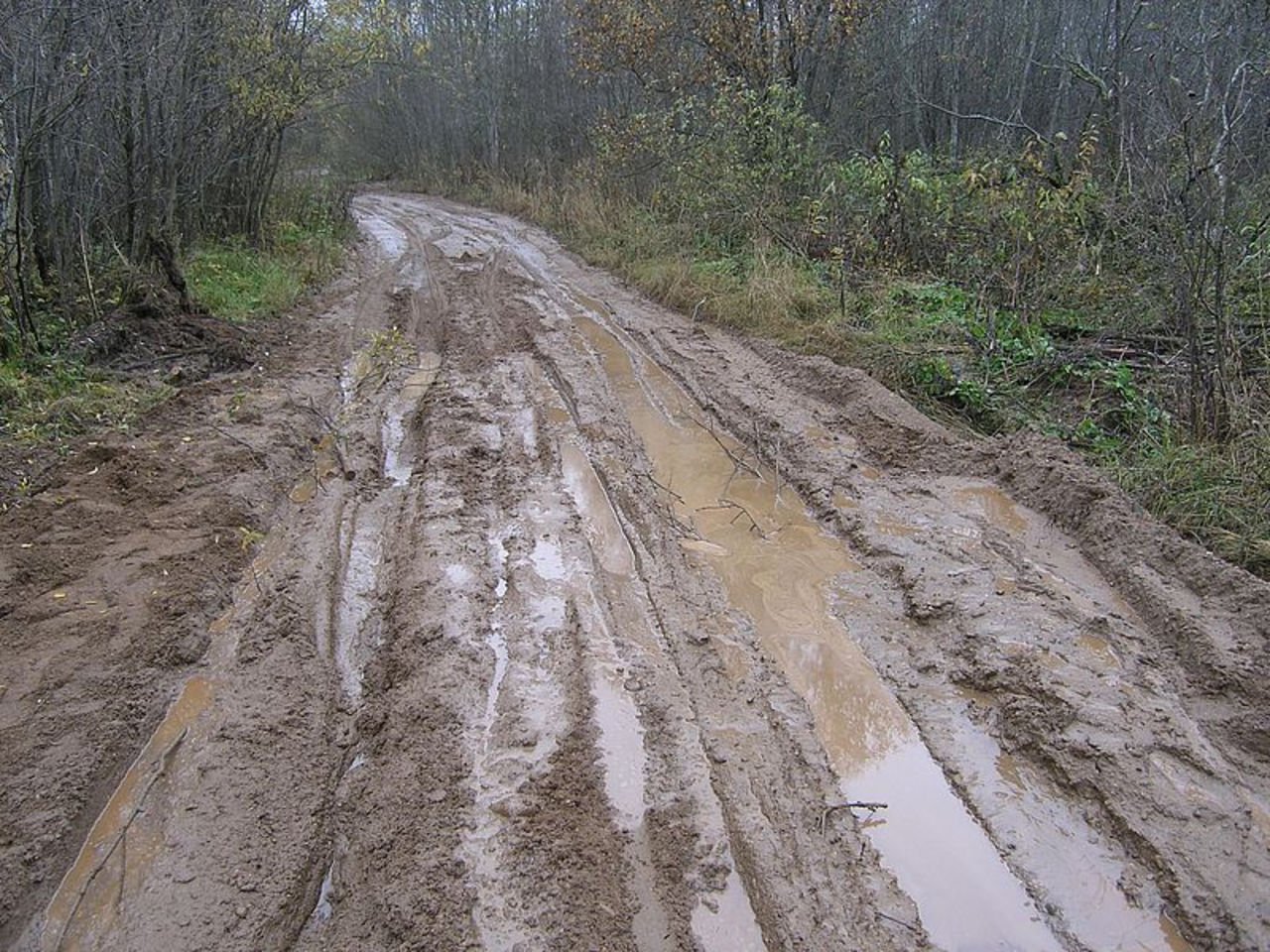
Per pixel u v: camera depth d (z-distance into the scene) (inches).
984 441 276.7
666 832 143.6
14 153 329.7
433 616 197.2
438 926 127.4
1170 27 456.8
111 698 169.5
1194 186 285.4
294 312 459.5
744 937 127.3
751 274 448.1
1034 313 344.8
